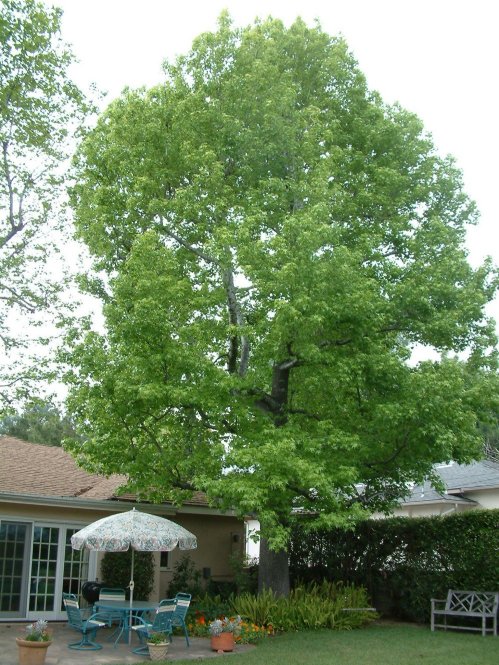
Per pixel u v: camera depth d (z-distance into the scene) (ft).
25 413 70.49
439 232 53.16
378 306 47.88
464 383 51.11
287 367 51.29
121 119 52.90
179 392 43.73
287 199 51.52
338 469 45.29
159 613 42.11
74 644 44.60
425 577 60.03
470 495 84.94
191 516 70.74
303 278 44.60
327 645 45.78
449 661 40.11
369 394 49.55
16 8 55.88
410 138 57.26
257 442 45.78
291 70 55.67
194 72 55.11
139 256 47.24
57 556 58.34
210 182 50.21
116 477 69.21
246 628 47.70
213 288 52.80
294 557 69.56
